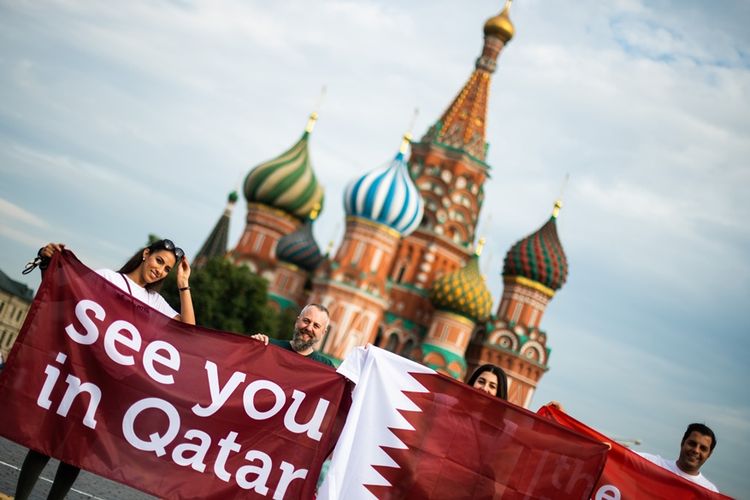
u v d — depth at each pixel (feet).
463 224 311.68
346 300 278.87
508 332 301.43
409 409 29.68
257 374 28.55
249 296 244.01
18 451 43.06
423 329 302.04
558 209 315.78
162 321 27.71
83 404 26.73
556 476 30.27
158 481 27.37
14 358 26.25
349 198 286.87
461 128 316.81
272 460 28.58
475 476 29.76
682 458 34.58
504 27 325.21
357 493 28.96
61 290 26.76
